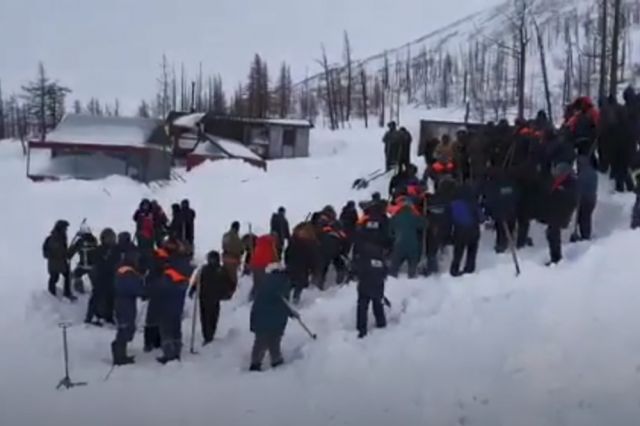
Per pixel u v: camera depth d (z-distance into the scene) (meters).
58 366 12.75
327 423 9.20
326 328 13.85
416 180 19.08
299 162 38.00
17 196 28.95
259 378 11.42
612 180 18.98
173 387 11.14
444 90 106.62
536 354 10.09
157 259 14.29
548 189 16.09
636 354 9.65
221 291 14.40
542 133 17.47
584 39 114.44
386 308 13.65
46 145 34.06
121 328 13.06
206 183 32.12
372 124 86.25
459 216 15.36
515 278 13.48
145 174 33.44
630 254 12.83
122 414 9.88
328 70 93.44
